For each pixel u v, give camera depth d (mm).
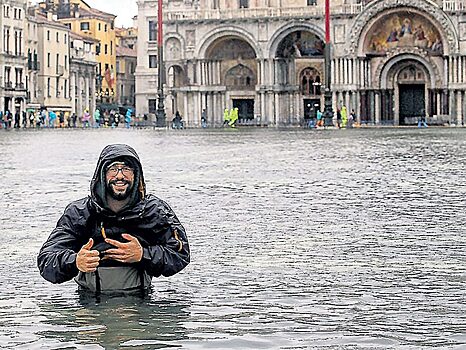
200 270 11844
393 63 111375
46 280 10555
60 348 8133
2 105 122125
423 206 18984
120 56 162500
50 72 134125
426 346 8070
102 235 10461
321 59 114125
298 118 115812
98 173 10422
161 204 10797
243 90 118125
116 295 10266
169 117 133375
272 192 22234
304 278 11336
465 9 107125
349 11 111000
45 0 161125
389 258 12734
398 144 51094
